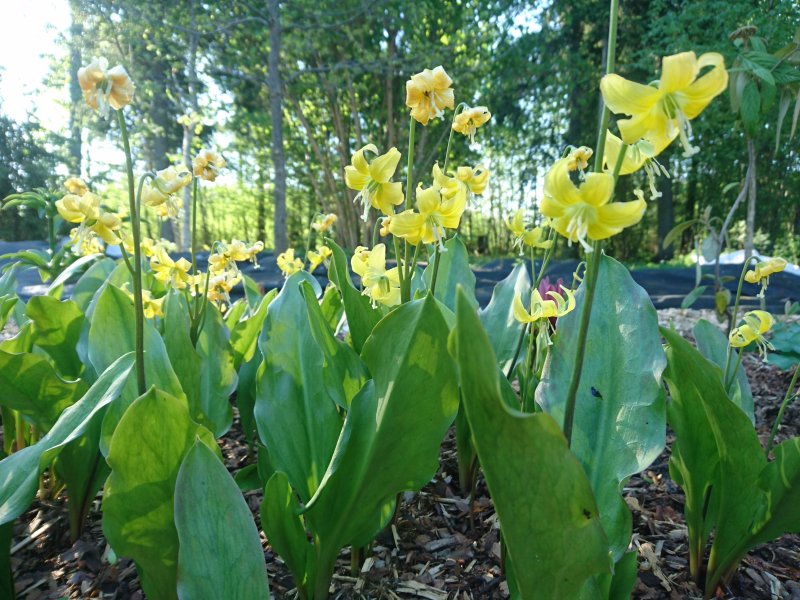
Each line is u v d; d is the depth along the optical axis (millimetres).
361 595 1609
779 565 1757
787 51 2506
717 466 1496
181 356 1912
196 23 11906
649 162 991
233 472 2336
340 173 17203
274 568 1702
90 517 1975
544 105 17391
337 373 1517
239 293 6918
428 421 1266
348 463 1371
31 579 1664
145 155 16422
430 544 1859
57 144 19125
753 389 3385
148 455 1135
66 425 1262
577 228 823
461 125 1688
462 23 14141
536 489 844
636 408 1285
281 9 11898
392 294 1714
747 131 2910
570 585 948
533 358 1760
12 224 17688
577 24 16125
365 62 12750
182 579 987
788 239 18750
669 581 1662
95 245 2527
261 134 17453
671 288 7969
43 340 1994
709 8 11758
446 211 1352
